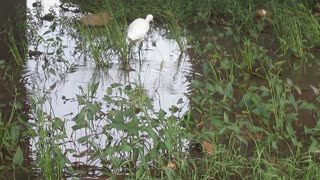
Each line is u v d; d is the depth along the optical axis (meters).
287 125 5.43
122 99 6.22
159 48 8.77
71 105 6.48
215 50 8.16
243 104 6.02
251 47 8.30
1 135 5.48
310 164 4.84
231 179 4.95
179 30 9.16
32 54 8.32
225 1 10.47
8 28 9.66
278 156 5.32
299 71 7.64
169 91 6.93
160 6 10.49
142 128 5.14
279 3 10.24
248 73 7.50
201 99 6.37
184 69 7.78
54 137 5.50
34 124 5.50
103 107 6.39
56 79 7.35
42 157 5.00
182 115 5.97
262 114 5.79
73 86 7.10
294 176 4.94
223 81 7.26
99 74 7.58
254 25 9.57
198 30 9.70
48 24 10.16
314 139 5.25
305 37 8.95
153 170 5.05
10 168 5.10
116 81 7.31
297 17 9.12
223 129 5.31
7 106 6.41
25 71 7.64
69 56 8.34
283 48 8.41
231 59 7.76
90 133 5.78
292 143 5.57
